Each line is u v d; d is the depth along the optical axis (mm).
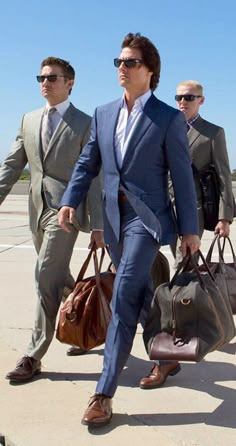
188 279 3383
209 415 3420
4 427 3250
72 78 4051
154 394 3727
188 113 4727
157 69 3430
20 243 10078
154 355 3318
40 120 4078
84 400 3590
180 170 3369
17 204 18969
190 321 3305
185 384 3896
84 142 4000
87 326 3889
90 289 3926
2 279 7000
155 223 3332
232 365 4266
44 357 4359
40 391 3730
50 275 3908
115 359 3312
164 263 4176
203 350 3275
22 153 4234
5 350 4449
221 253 4633
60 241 3902
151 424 3299
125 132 3398
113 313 3381
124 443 3070
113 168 3412
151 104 3391
